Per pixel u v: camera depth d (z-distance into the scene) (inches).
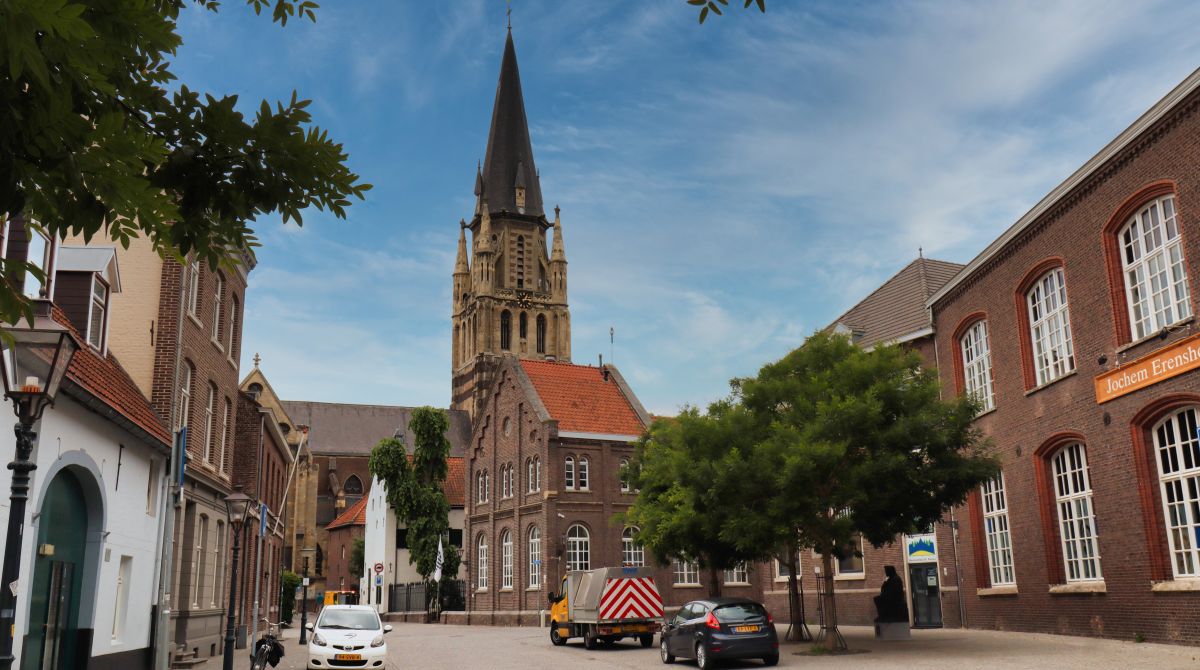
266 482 1579.7
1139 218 897.5
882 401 970.1
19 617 556.7
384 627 970.1
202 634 1033.5
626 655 1107.3
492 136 4761.3
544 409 2000.5
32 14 155.7
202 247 232.7
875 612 1424.7
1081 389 978.7
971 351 1263.5
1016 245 1115.3
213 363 1062.4
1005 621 1145.4
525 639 1488.7
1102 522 937.5
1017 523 1117.7
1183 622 812.6
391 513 2593.5
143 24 196.9
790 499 932.0
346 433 4360.2
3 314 203.9
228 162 229.3
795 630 1162.0
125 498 756.6
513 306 4456.2
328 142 231.8
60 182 191.0
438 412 2578.7
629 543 1979.6
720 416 1080.2
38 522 593.3
